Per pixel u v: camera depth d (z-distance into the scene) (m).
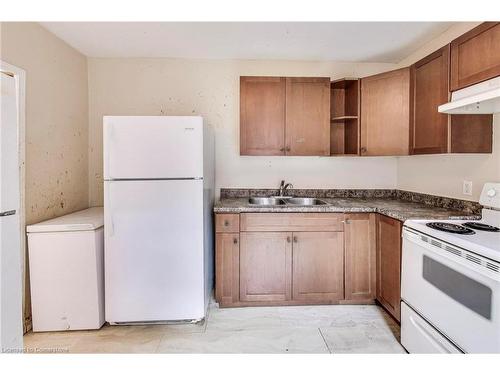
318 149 2.71
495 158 1.89
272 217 2.36
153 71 2.93
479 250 1.24
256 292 2.39
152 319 2.14
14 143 1.50
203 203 2.15
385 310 2.37
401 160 2.94
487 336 1.21
